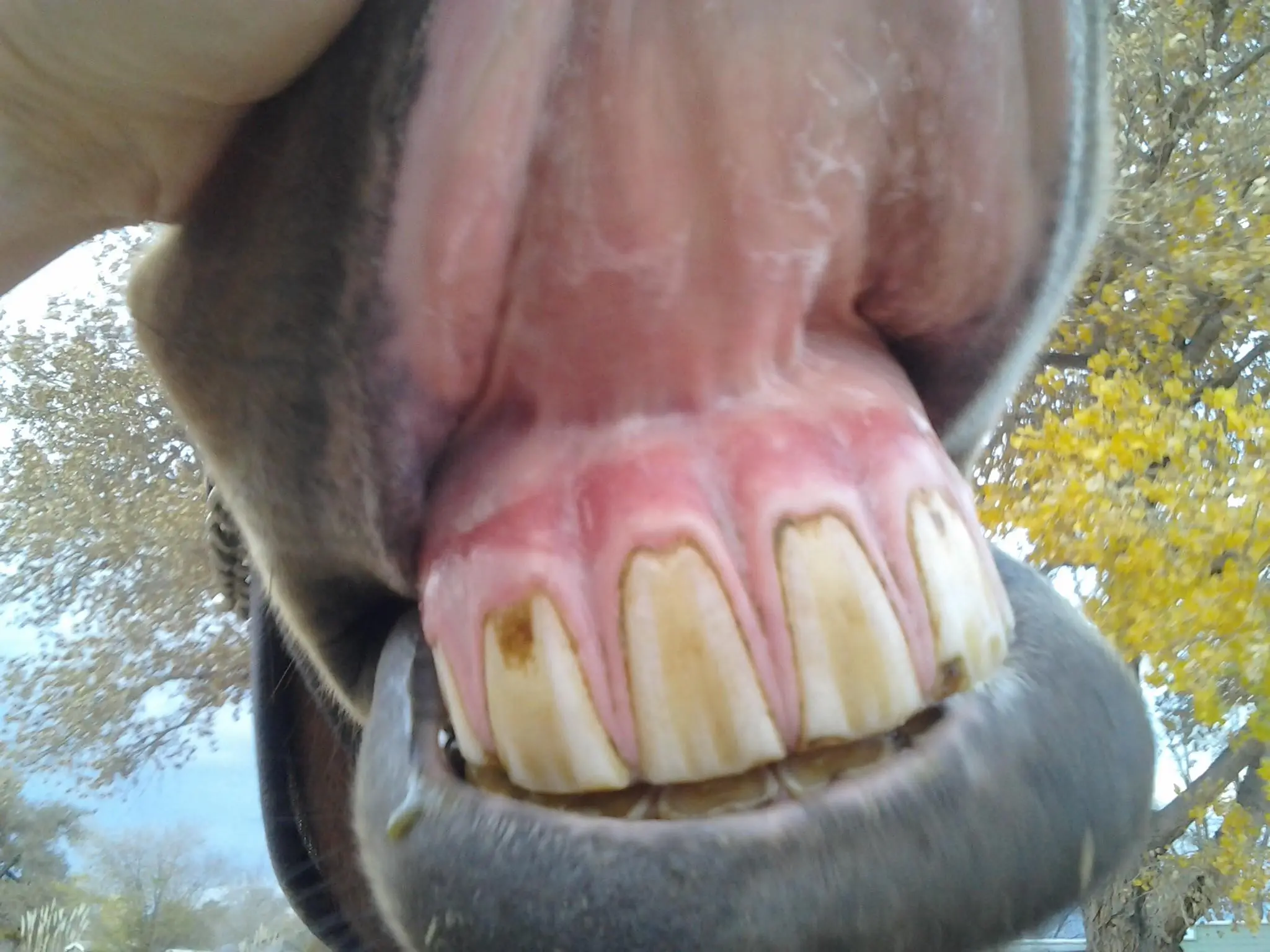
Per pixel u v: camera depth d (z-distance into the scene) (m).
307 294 0.12
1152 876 1.39
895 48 0.12
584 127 0.11
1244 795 1.39
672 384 0.13
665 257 0.12
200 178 0.13
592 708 0.12
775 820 0.11
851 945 0.11
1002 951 0.11
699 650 0.12
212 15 0.10
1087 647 0.14
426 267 0.12
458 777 0.13
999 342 0.15
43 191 0.12
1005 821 0.11
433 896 0.11
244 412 0.13
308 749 0.21
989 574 0.14
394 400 0.12
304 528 0.14
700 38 0.11
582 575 0.13
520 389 0.13
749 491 0.13
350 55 0.11
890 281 0.14
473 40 0.11
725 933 0.10
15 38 0.10
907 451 0.14
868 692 0.12
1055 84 0.13
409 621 0.15
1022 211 0.14
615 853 0.11
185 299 0.13
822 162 0.12
